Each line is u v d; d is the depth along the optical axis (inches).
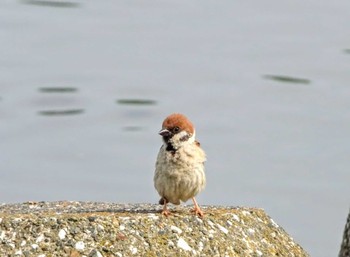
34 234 356.5
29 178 947.3
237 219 388.2
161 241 361.4
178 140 376.8
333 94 1306.6
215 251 364.2
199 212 381.1
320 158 989.8
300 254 391.5
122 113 1296.8
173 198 383.2
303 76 1412.4
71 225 359.9
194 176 376.5
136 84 1416.1
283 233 398.3
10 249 351.3
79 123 1248.8
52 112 1298.0
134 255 352.8
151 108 1320.1
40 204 426.0
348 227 351.9
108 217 365.7
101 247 353.4
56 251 350.9
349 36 1617.9
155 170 383.9
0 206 421.7
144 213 382.3
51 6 1807.3
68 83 1425.9
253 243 378.9
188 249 361.1
